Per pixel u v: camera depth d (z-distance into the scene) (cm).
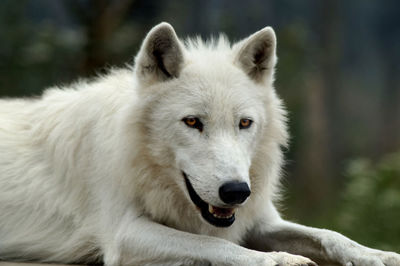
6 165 1114
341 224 2153
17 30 2917
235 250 889
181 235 930
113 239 984
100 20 2847
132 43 2944
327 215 2586
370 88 5841
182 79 955
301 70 3466
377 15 5872
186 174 923
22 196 1091
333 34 4266
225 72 969
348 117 5541
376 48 5925
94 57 2834
